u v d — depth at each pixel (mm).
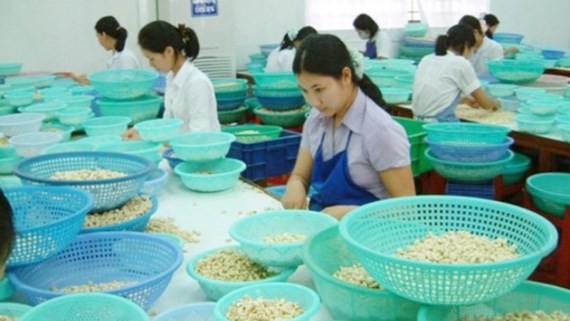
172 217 2150
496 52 5770
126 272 1708
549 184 3367
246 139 3785
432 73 4188
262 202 2318
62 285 1637
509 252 1438
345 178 2166
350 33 7500
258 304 1342
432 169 3734
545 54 6535
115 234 1730
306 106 4730
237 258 1686
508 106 4336
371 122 2072
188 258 1801
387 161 2068
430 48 7148
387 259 1189
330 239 1622
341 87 2000
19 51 5754
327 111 2037
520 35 8008
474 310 1395
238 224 1758
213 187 2400
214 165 2586
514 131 3691
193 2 5812
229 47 6082
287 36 5391
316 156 2268
